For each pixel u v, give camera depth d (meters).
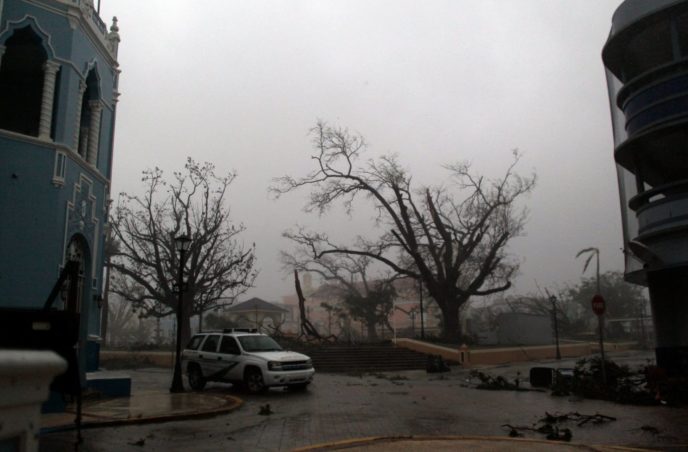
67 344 7.16
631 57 19.98
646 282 21.02
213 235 34.28
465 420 12.53
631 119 19.02
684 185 17.36
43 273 12.95
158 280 35.12
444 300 44.94
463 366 33.94
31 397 1.67
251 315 61.22
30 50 14.87
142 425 11.65
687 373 17.64
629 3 19.00
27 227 12.88
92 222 15.46
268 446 9.65
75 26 14.47
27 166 13.08
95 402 14.45
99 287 15.98
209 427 11.53
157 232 34.38
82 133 15.97
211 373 18.98
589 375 19.12
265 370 17.61
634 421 12.20
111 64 17.22
